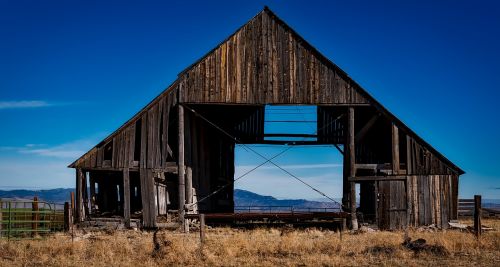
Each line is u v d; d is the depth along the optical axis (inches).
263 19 1284.4
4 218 1157.1
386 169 1288.1
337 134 1588.3
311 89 1267.2
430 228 1266.0
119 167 1259.8
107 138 1264.8
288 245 862.5
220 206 1624.0
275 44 1277.1
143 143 1262.3
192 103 1256.8
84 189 1272.1
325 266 718.5
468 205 1699.1
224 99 1258.6
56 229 1229.1
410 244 829.2
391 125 1290.6
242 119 1622.8
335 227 1291.8
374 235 1080.2
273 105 1268.5
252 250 829.8
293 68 1270.9
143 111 1266.0
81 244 882.8
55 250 852.0
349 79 1273.4
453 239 892.0
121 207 1419.8
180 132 1255.5
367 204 1550.2
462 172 1296.8
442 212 1293.1
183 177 1247.5
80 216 1253.1
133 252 828.6
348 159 1283.2
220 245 848.9
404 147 1296.8
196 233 1176.8
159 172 1256.2
